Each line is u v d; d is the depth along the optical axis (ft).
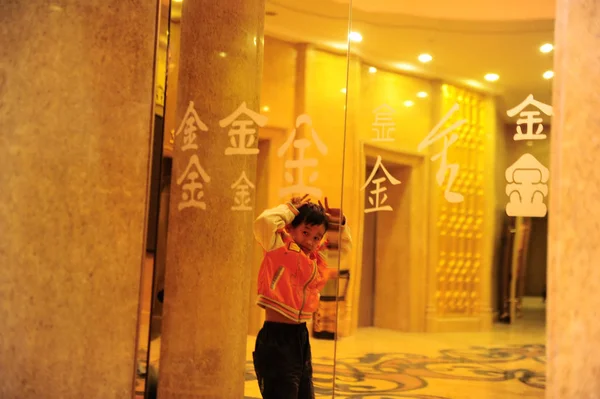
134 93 9.11
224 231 9.35
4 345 9.21
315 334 9.68
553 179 7.65
